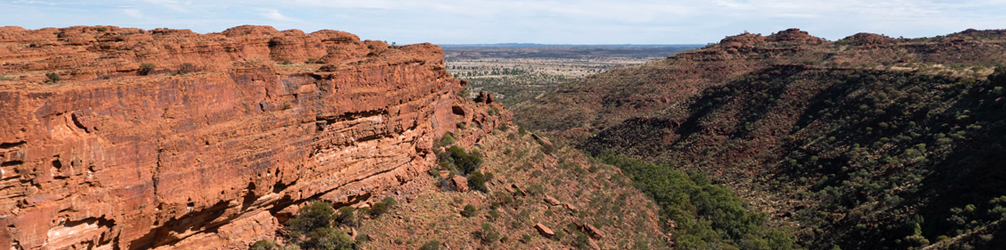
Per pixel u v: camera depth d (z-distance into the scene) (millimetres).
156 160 24703
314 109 32469
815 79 128250
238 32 38406
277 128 30219
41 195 21500
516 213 47875
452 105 60250
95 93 22516
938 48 157750
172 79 25000
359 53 42750
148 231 25547
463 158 51406
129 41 31672
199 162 26328
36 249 21609
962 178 64500
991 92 84500
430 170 46000
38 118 20953
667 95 167500
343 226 35969
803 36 198750
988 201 58594
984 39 162750
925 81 105938
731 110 129500
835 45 184125
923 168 74500
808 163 94188
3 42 29906
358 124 36312
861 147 91688
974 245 49125
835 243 66500
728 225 72812
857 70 122812
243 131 28266
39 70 25906
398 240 37406
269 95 29797
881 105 102438
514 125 77750
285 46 37375
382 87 37812
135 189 24109
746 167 104688
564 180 64375
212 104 26750
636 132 134875
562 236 47594
